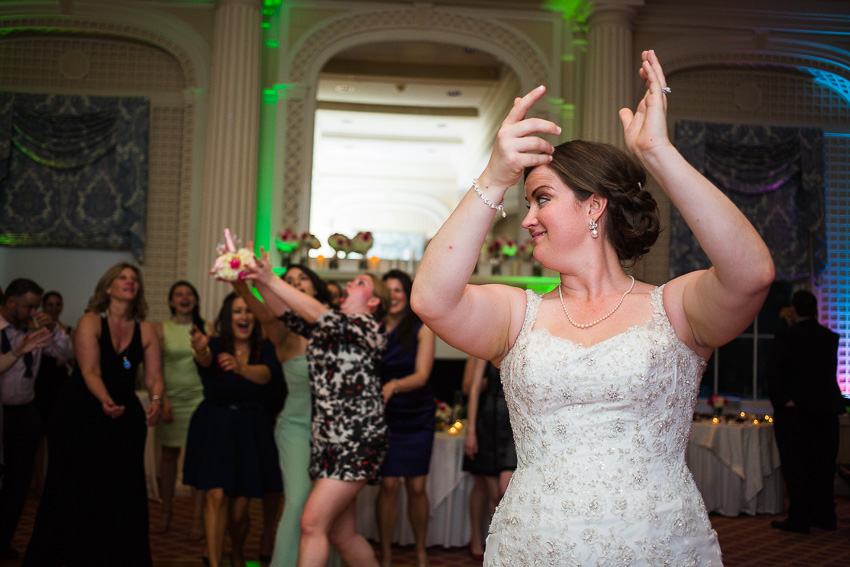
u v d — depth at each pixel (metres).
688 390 1.35
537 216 1.42
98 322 3.63
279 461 3.77
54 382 5.95
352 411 3.08
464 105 11.45
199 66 7.49
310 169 7.54
